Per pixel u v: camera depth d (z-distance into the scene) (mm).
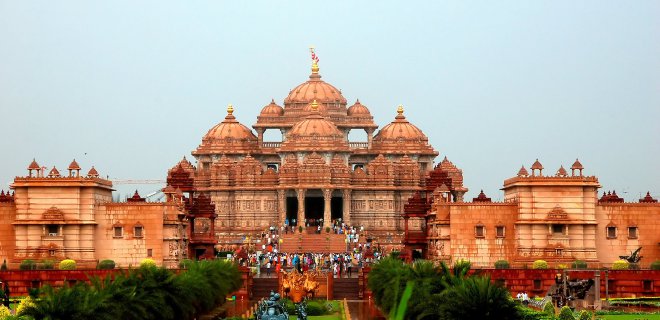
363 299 155375
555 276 143125
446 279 108625
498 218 162125
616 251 161875
